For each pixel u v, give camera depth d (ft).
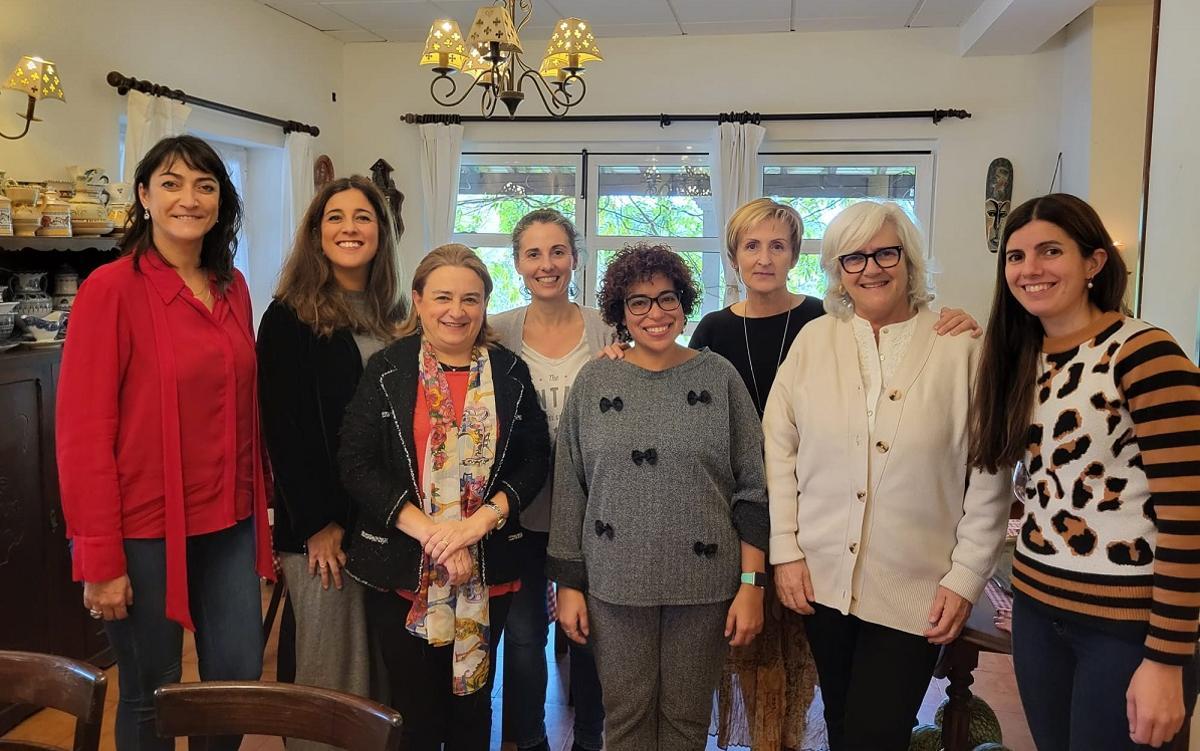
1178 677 4.29
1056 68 15.78
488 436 5.93
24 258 9.86
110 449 5.55
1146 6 14.19
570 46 9.09
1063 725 4.95
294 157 15.83
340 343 6.10
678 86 17.02
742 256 7.25
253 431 6.31
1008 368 5.11
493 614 6.20
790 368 6.14
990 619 6.34
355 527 6.05
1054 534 4.77
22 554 8.63
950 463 5.47
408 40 17.69
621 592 5.65
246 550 6.34
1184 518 4.23
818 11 15.23
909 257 5.68
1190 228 6.99
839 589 5.63
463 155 18.07
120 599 5.62
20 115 10.46
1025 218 4.84
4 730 8.53
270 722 4.05
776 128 16.79
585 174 17.72
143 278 5.77
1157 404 4.33
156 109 12.42
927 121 16.33
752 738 7.34
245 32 14.80
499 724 8.59
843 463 5.62
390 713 3.80
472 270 5.89
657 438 5.68
